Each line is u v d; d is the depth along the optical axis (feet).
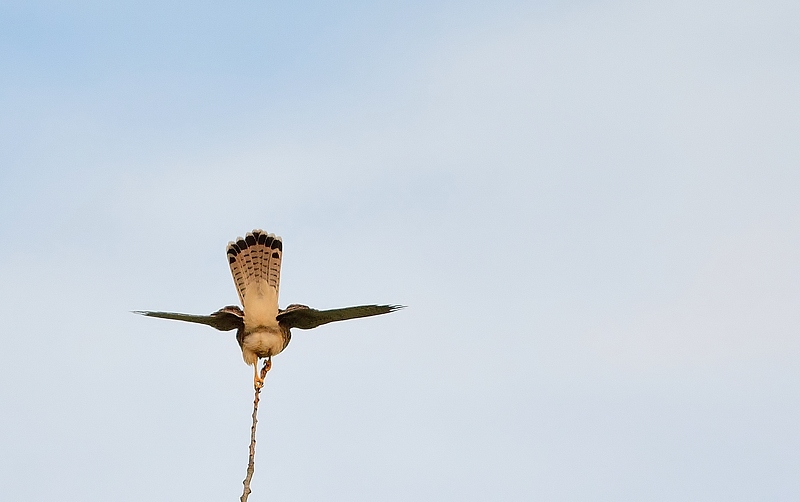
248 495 36.50
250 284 48.16
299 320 48.39
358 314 47.24
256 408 38.52
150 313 47.34
